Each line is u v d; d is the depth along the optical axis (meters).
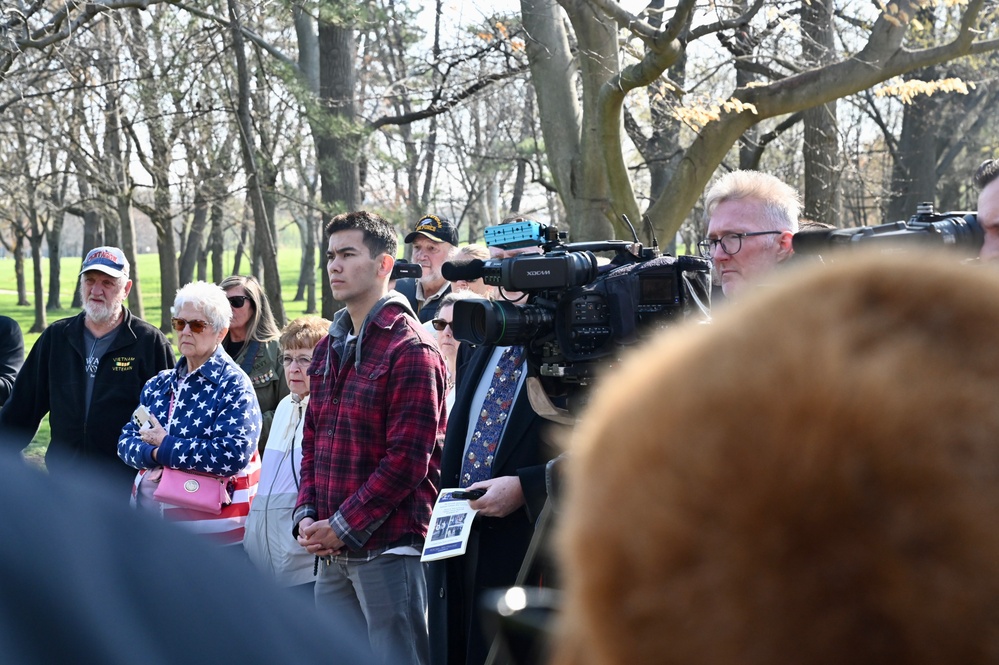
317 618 0.61
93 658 0.53
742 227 3.21
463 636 3.49
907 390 0.48
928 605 0.48
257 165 12.38
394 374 3.86
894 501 0.48
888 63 8.65
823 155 12.37
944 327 0.50
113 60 13.77
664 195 9.44
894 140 21.41
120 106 15.66
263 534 4.28
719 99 8.49
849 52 11.22
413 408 3.83
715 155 9.33
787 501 0.49
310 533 3.82
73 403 5.04
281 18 13.18
